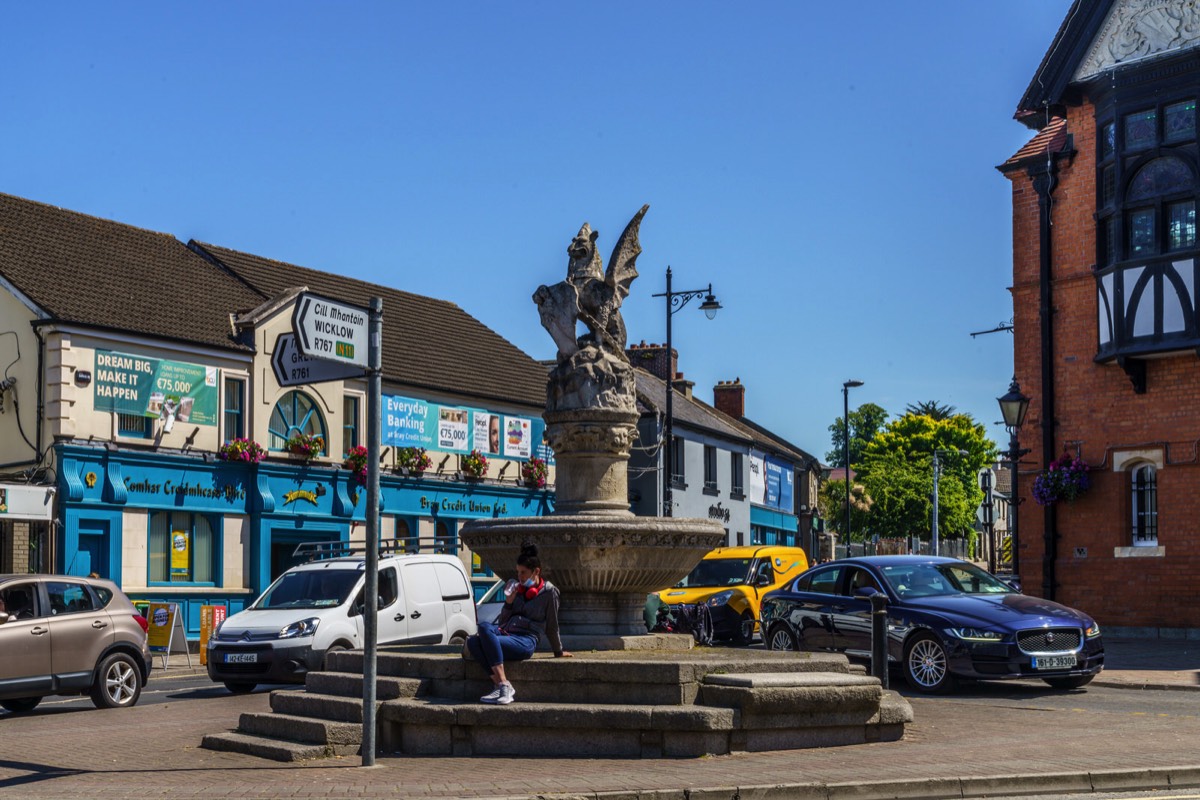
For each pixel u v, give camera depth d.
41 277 29.23
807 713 10.92
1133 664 20.22
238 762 10.79
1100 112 27.41
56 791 9.41
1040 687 17.33
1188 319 25.73
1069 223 28.45
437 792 8.94
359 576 19.22
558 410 13.25
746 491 54.16
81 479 28.05
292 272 38.03
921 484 71.50
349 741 11.02
